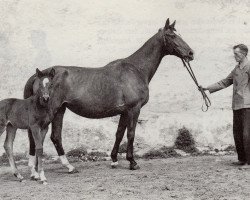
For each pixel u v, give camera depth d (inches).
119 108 354.0
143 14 459.2
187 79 459.8
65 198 268.2
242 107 353.1
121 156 427.2
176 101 457.4
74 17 449.4
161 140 449.1
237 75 356.2
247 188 285.7
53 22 445.7
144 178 321.4
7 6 439.2
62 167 381.7
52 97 328.8
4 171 369.4
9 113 316.2
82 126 438.0
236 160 397.1
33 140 328.5
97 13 453.4
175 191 281.6
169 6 461.7
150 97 455.2
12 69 437.1
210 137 454.6
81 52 448.5
